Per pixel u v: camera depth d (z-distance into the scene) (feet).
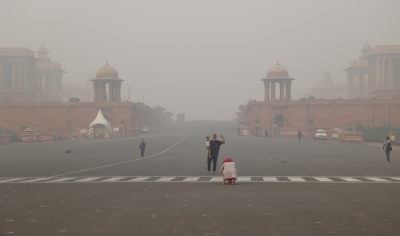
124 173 87.66
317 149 178.29
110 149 181.88
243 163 111.75
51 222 37.76
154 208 44.55
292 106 351.25
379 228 34.83
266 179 75.00
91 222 37.65
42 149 184.24
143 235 32.86
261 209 43.70
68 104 352.69
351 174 84.33
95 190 60.13
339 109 343.46
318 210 43.04
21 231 34.37
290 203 47.47
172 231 34.12
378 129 320.09
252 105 357.20
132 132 341.41
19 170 96.27
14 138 275.80
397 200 49.57
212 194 55.21
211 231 34.01
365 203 47.39
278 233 33.27
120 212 42.37
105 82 388.37
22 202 49.16
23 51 484.74
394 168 98.89
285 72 374.22
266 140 248.93
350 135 244.63
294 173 86.33
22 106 351.25
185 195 54.34
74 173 88.38
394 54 471.21
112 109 352.28
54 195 55.11
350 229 34.50
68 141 252.83
